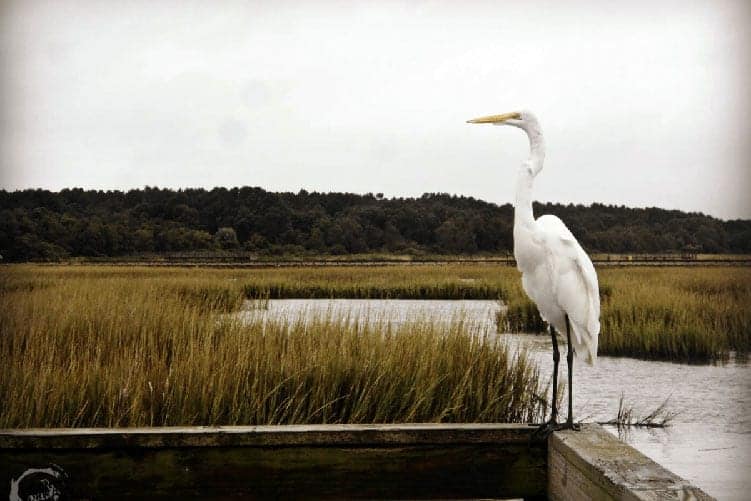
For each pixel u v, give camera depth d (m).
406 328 8.57
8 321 9.52
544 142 5.26
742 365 12.81
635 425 8.41
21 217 54.78
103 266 49.19
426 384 7.28
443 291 31.31
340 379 7.27
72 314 10.26
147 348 8.87
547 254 4.97
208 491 4.00
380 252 81.88
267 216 81.44
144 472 3.98
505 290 27.20
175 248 72.00
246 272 40.84
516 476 4.11
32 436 3.93
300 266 53.06
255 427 4.10
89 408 6.64
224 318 9.99
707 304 16.64
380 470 4.05
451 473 4.08
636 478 3.14
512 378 7.71
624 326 14.62
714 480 6.30
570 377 4.67
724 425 8.34
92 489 3.96
